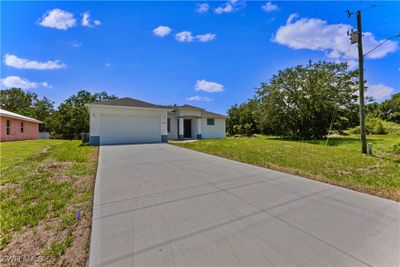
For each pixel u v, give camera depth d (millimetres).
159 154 9031
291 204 3445
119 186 4414
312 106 18625
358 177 5023
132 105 14070
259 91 21297
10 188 4199
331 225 2705
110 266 1903
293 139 19250
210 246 2227
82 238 2418
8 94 34531
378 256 2049
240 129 31203
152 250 2152
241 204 3443
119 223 2762
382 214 3039
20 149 11531
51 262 1992
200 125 20547
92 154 8875
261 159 7578
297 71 19203
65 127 26594
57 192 3947
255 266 1903
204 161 7441
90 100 31125
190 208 3271
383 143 13242
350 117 18938
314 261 1977
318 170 5836
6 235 2457
